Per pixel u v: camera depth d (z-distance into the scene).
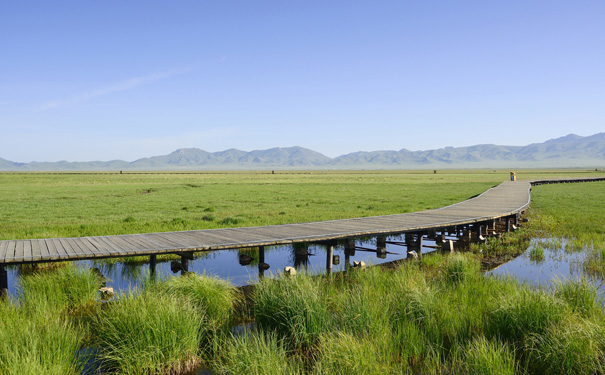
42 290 8.38
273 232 13.08
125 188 53.50
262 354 5.34
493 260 13.75
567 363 5.20
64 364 5.28
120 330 6.02
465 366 5.48
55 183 67.50
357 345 5.54
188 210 27.67
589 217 23.91
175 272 12.09
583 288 7.59
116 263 13.06
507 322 6.45
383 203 32.59
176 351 5.82
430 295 7.54
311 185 62.91
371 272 10.80
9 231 17.64
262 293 7.67
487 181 77.50
